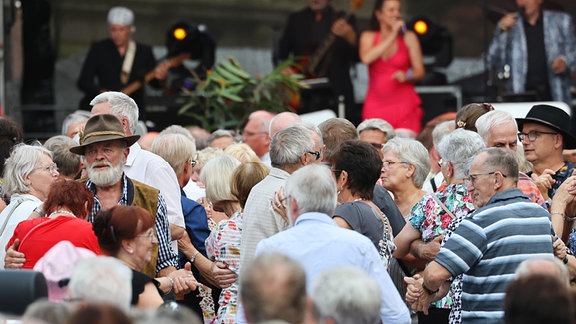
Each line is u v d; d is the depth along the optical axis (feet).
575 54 104.06
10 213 53.52
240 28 111.96
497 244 45.85
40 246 47.16
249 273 34.50
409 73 100.42
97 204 51.65
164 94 103.04
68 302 36.50
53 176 54.70
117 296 35.99
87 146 51.08
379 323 43.42
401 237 51.72
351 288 34.58
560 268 37.60
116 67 102.32
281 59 107.76
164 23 110.63
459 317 48.16
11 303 38.65
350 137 57.88
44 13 105.40
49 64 106.11
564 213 52.95
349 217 46.85
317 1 106.52
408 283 47.91
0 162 60.80
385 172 56.59
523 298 33.42
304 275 34.63
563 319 33.06
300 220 43.11
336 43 105.81
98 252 47.26
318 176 43.14
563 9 104.94
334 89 104.88
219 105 93.91
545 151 56.65
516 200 46.70
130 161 54.65
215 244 53.72
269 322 32.96
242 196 53.72
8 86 99.35
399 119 99.86
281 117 59.41
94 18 108.58
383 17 100.42
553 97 103.50
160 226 51.93
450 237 46.37
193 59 104.88
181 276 49.85
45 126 105.19
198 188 65.21
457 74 111.65
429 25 107.04
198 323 32.89
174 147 58.18
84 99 102.63
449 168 51.34
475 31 112.57
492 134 54.19
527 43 104.06
